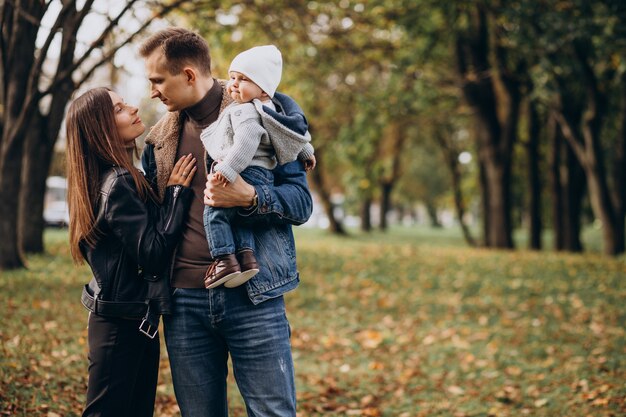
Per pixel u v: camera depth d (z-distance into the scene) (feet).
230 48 44.01
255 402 9.43
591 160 56.85
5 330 20.34
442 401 19.21
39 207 38.22
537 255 57.00
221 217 9.16
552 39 41.04
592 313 32.22
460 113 70.44
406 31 51.19
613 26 39.55
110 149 9.68
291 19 39.47
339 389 19.72
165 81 9.56
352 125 65.05
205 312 9.45
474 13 59.77
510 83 61.77
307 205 9.92
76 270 33.24
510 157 65.77
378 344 26.08
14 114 31.19
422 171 137.59
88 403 9.77
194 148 9.85
